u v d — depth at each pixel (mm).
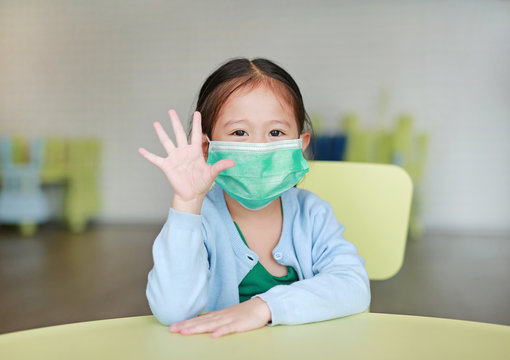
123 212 7062
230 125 778
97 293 2869
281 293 584
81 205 6207
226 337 492
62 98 7215
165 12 6977
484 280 3291
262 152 754
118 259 3875
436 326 512
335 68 6652
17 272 3391
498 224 6164
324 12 6668
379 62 6516
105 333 494
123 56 7059
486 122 6211
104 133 7121
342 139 6227
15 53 7297
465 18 6250
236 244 824
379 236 1052
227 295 802
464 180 6246
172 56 6992
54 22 7176
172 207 624
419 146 6188
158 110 7047
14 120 7363
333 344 463
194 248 619
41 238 5066
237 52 6906
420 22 6375
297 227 852
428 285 3148
